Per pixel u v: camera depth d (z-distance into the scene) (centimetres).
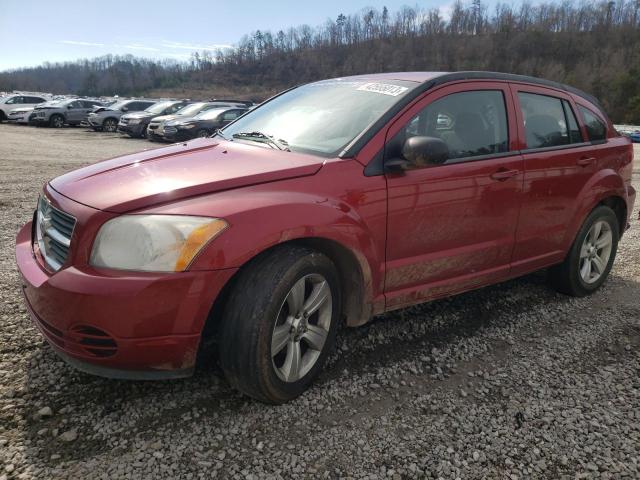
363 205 286
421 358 325
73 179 290
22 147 1573
